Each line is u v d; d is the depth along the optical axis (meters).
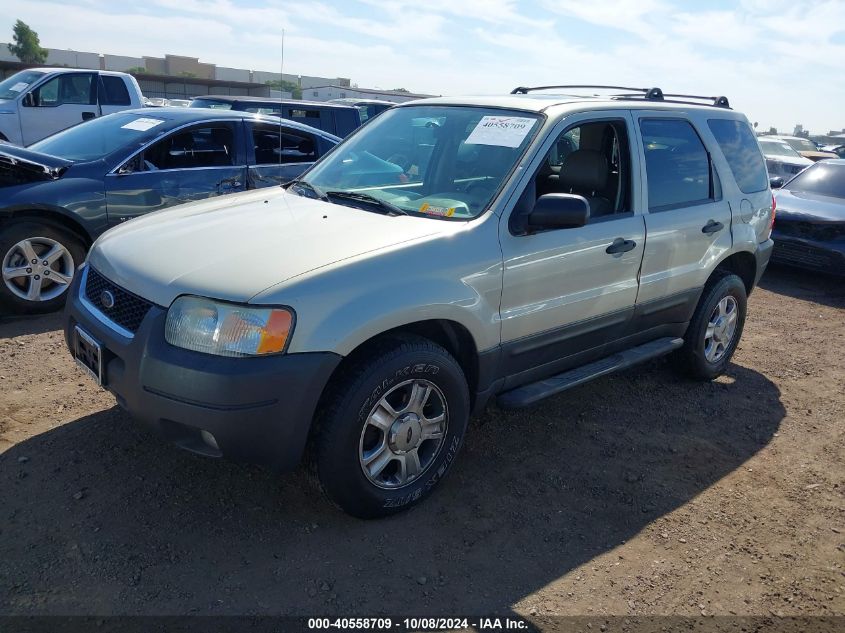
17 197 5.20
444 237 3.12
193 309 2.66
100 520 2.96
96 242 3.49
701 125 4.62
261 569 2.75
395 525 3.10
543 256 3.44
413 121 4.13
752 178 5.05
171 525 2.96
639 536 3.17
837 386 5.21
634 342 4.32
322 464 2.84
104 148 5.98
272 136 6.79
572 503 3.38
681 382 5.03
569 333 3.74
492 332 3.29
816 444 4.23
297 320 2.63
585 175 3.95
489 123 3.77
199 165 6.30
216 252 2.94
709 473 3.78
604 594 2.77
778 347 6.06
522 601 2.69
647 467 3.79
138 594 2.56
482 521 3.18
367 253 2.90
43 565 2.66
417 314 2.93
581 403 4.53
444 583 2.76
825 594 2.87
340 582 2.71
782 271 9.23
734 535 3.24
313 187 3.92
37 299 5.40
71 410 3.88
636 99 4.38
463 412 3.25
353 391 2.80
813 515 3.45
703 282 4.58
